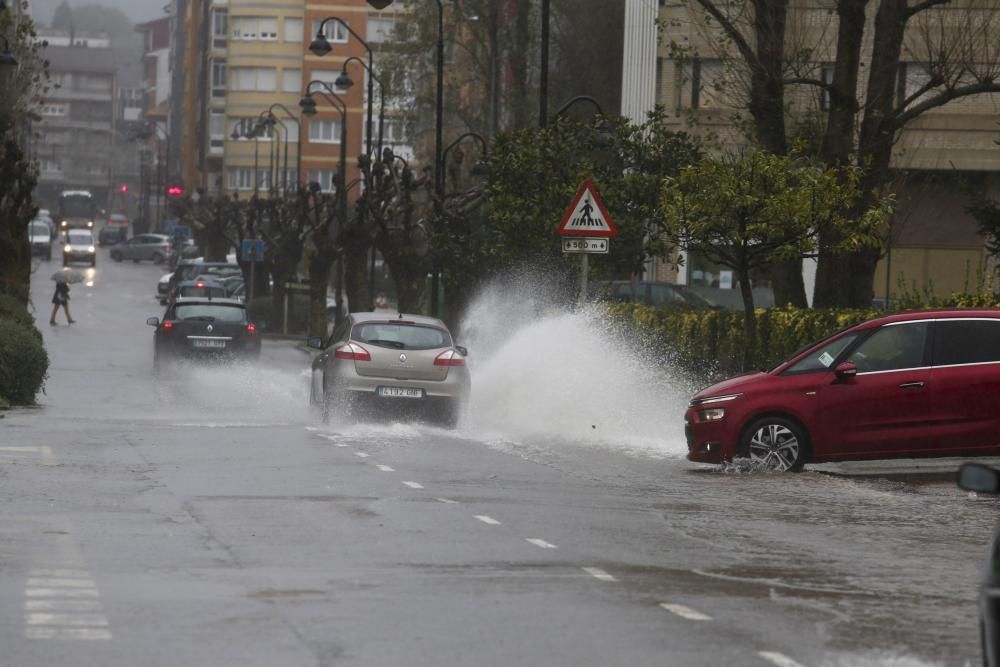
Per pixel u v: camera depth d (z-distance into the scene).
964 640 15.11
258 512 23.66
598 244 41.56
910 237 87.69
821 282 49.44
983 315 31.38
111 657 13.62
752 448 31.38
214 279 131.62
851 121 47.69
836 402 31.23
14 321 52.22
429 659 13.77
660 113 58.56
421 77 127.00
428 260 87.31
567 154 58.16
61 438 35.56
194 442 35.28
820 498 27.44
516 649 14.22
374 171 92.12
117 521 22.41
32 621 15.16
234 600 16.41
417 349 42.38
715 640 14.75
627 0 98.12
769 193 42.50
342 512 23.81
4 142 77.00
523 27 118.94
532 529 22.48
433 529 22.20
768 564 19.84
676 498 26.98
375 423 42.50
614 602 16.69
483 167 78.25
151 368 71.25
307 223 120.06
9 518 22.48
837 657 14.13
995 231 47.94
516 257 57.84
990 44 50.38
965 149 85.56
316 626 15.09
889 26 47.53
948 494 28.53
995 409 30.94
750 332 44.34
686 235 43.59
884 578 18.98
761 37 48.56
